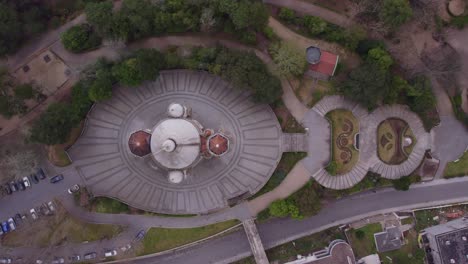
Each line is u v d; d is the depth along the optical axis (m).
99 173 82.94
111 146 82.81
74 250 82.44
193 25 78.38
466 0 84.38
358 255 86.19
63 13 82.81
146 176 83.19
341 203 86.94
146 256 83.25
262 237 85.56
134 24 76.50
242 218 84.25
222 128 83.00
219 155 76.88
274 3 84.69
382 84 77.88
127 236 83.12
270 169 83.44
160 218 83.81
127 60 76.94
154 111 82.88
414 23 84.19
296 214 80.50
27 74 82.44
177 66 81.38
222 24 79.50
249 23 75.81
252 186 83.50
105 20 75.44
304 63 79.50
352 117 84.88
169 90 82.88
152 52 77.69
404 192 87.88
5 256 81.56
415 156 86.19
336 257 82.25
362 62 83.69
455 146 87.50
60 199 82.69
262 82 76.06
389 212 87.31
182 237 83.69
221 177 83.50
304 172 84.06
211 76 82.75
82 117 81.12
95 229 82.69
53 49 82.50
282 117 83.81
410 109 85.62
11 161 77.81
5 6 76.81
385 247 85.88
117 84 82.00
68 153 82.19
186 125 74.19
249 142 83.38
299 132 83.75
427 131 85.94
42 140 74.31
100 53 82.38
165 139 72.50
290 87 83.69
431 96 82.75
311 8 84.88
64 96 82.38
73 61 82.50
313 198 80.69
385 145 85.69
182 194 83.38
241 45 83.25
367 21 82.81
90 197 81.88
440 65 83.94
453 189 88.12
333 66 81.44
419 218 87.69
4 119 82.00
